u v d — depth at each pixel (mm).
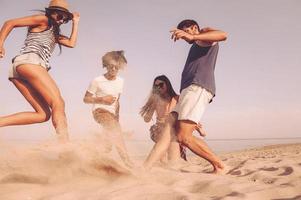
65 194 2438
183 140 3857
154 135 4859
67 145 3102
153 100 4922
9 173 2764
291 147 11828
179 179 2934
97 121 4336
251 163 4535
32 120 3492
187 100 3805
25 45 3615
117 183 2760
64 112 3439
